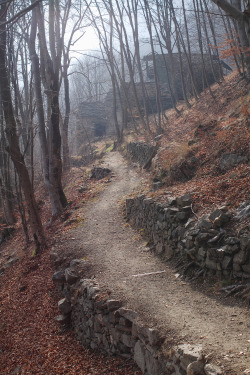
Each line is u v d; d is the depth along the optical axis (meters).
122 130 32.62
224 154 12.27
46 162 18.38
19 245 18.81
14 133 13.82
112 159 27.73
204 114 21.11
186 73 35.09
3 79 13.62
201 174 12.71
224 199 9.24
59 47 17.47
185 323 6.03
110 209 16.16
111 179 21.27
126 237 12.49
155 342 5.70
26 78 22.27
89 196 18.95
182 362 4.85
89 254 11.29
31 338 9.58
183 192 11.33
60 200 19.02
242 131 12.74
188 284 7.93
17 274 14.27
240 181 9.65
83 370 7.15
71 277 9.88
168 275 8.68
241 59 20.50
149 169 19.83
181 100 33.34
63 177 27.83
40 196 26.38
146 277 8.75
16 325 10.58
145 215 12.19
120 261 10.27
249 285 6.55
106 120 43.25
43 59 18.33
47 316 10.35
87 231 13.91
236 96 19.11
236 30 17.72
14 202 23.89
